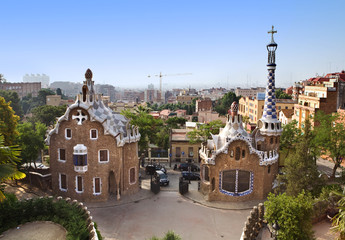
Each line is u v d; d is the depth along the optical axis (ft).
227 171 145.18
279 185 132.36
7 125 154.71
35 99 581.94
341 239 80.89
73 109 138.92
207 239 111.65
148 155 234.99
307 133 160.86
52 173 148.66
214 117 397.19
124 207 138.62
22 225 93.71
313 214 95.96
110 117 146.10
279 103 356.38
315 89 310.86
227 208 138.41
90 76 143.74
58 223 94.94
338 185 138.41
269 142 158.20
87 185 141.90
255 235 96.68
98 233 98.27
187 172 188.03
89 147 139.64
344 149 151.43
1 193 90.79
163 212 134.10
